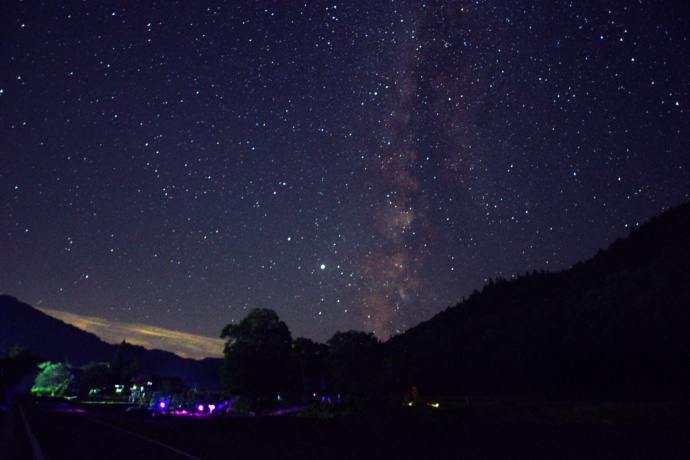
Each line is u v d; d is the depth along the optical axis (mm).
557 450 19672
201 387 115812
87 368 129625
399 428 27031
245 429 23906
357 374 71312
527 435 24656
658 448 20500
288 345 61188
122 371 129875
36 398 83750
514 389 70500
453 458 16469
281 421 31906
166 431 20781
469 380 81688
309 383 79812
